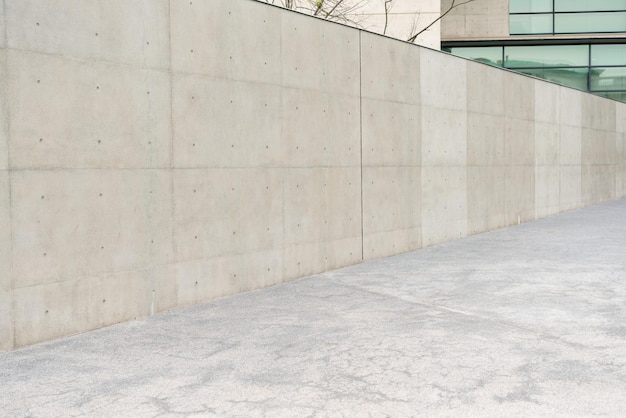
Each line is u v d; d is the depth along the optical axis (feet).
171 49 22.40
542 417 12.82
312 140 29.19
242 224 25.63
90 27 19.70
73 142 19.26
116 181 20.61
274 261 27.32
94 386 14.93
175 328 20.22
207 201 24.03
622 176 74.79
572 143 59.36
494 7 90.43
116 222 20.67
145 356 17.26
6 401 14.05
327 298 24.53
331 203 30.50
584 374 15.40
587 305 22.57
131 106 21.02
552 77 93.25
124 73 20.76
